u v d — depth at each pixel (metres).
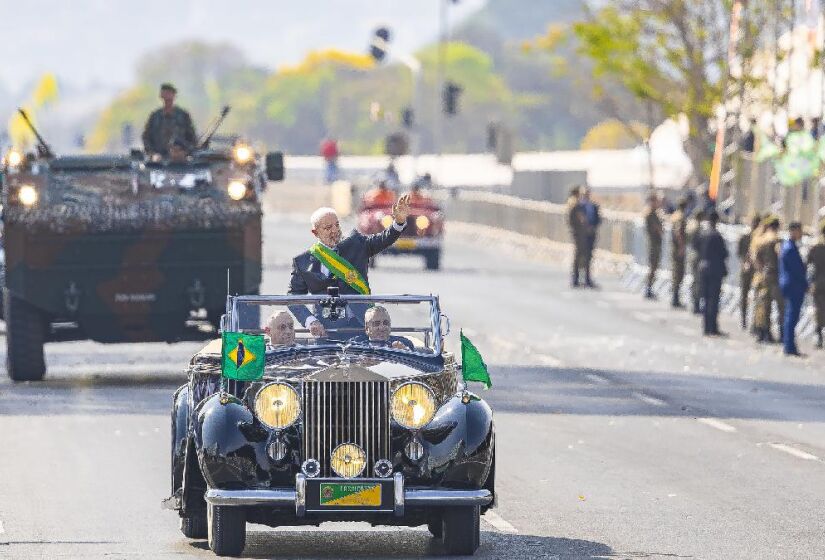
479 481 32.16
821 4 101.69
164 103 68.12
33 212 63.34
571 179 177.75
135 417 55.25
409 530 36.12
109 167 65.75
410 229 132.88
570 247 150.50
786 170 100.50
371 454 31.72
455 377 34.16
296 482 31.23
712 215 89.88
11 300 65.38
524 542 34.34
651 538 35.00
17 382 66.19
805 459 47.59
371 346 33.28
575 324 93.88
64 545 33.66
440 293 112.62
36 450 47.91
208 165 66.38
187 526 34.53
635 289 119.94
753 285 95.19
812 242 90.94
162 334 66.19
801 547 34.12
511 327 91.31
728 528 36.38
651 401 61.19
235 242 64.62
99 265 64.12
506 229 168.62
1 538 34.50
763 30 117.12
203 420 32.09
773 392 64.94
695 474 44.47
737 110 113.50
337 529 36.19
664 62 138.38
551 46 159.25
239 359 32.06
